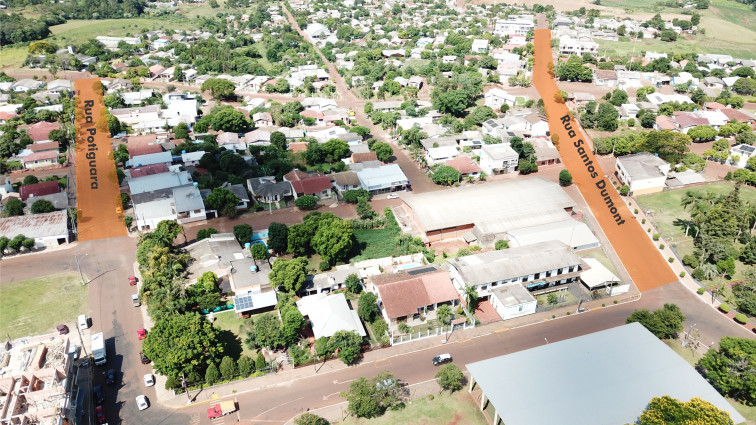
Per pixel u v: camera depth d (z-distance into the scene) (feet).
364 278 371.35
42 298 355.36
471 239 419.13
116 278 377.71
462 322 329.52
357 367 297.53
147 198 462.60
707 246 384.47
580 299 353.10
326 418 264.11
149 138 613.11
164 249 363.76
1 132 632.38
